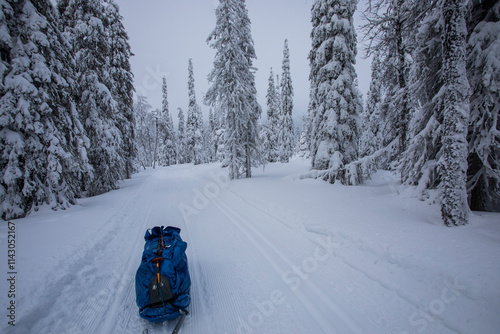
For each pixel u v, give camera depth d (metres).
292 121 33.44
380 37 9.77
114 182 17.31
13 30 9.14
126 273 4.94
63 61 10.77
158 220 8.94
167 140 54.47
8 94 8.66
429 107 7.63
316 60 14.23
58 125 10.34
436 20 6.82
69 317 3.53
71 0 15.61
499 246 4.11
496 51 5.74
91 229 7.21
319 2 14.12
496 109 6.05
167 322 3.48
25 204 9.12
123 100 21.78
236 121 17.23
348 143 14.14
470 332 2.80
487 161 6.55
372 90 24.20
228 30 16.77
